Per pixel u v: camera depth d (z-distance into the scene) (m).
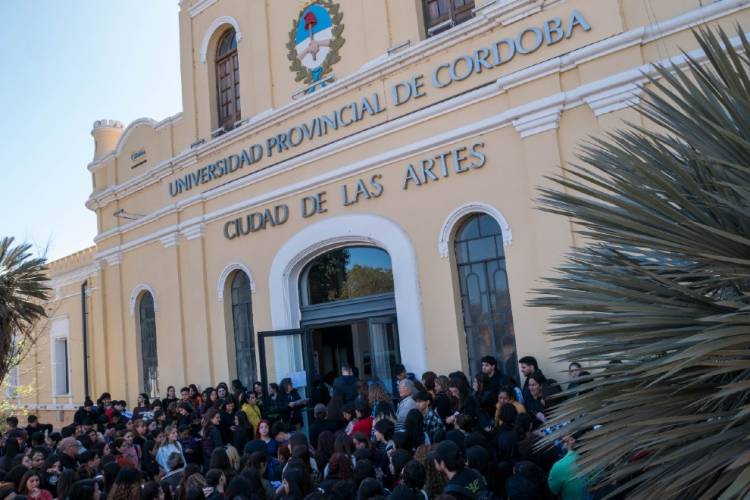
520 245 8.71
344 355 12.44
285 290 11.66
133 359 15.35
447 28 10.13
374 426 6.63
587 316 3.48
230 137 12.80
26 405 20.72
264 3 12.66
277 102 12.31
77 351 18.64
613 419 3.06
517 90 8.86
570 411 3.34
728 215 3.07
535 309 8.47
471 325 9.31
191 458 8.70
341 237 10.80
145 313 15.34
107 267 16.48
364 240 10.68
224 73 13.89
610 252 3.84
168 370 14.02
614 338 3.33
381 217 10.28
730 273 2.90
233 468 6.49
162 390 14.13
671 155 3.53
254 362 12.44
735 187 2.85
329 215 11.08
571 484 4.54
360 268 11.17
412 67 10.12
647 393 3.01
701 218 3.15
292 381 11.08
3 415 16.61
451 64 9.64
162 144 14.84
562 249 8.25
